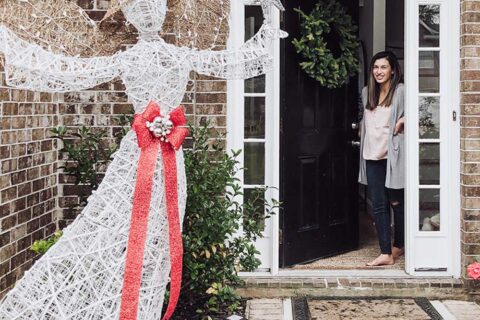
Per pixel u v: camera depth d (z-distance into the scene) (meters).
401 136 5.37
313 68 5.46
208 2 3.15
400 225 5.57
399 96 5.35
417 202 5.07
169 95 2.82
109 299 2.69
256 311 4.62
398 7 7.17
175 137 2.74
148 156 2.70
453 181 4.99
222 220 4.23
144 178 2.68
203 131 4.39
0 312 2.71
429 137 5.07
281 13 5.29
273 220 5.07
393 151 5.34
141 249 2.65
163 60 2.80
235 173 4.61
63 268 2.71
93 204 2.76
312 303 4.80
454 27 4.93
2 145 4.00
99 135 4.53
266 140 5.13
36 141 4.54
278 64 5.07
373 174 5.47
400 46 7.11
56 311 2.67
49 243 3.87
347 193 6.03
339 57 5.70
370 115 5.48
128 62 2.77
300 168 5.52
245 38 5.08
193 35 3.12
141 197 2.67
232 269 4.45
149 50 2.78
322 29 5.39
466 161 4.83
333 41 5.67
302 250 5.52
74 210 4.95
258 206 4.71
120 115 4.82
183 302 4.54
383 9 7.82
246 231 4.54
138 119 2.70
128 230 2.72
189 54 2.89
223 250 4.34
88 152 4.52
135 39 3.16
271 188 5.02
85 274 2.69
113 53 3.09
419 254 5.09
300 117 5.52
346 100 6.02
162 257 2.81
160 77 2.78
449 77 4.98
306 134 5.57
